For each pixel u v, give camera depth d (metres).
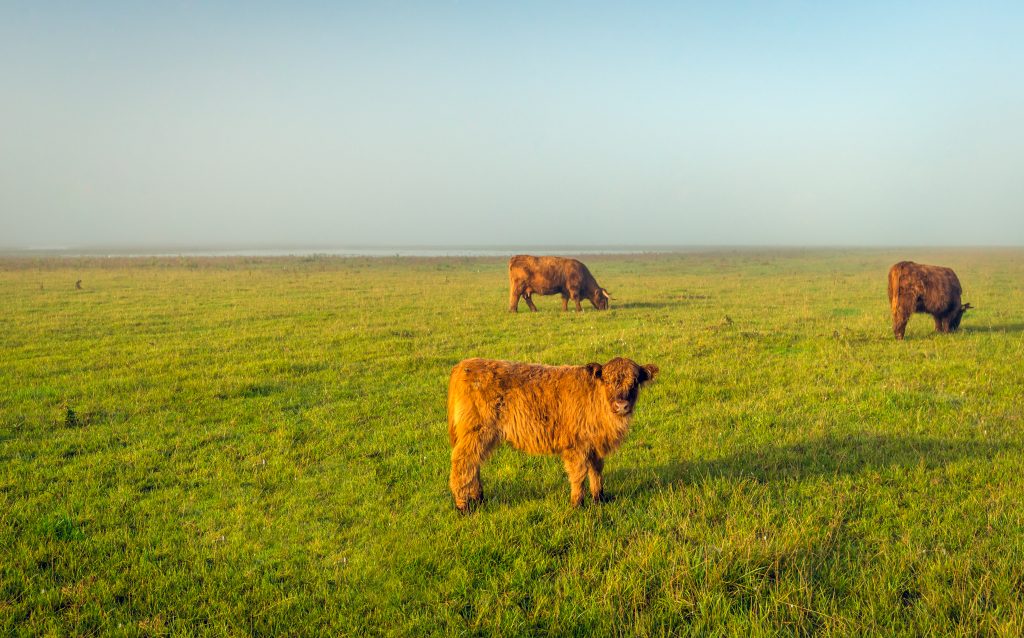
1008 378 10.26
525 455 7.50
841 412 8.74
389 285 32.91
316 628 4.29
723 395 9.92
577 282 21.12
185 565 5.08
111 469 7.09
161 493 6.47
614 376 5.64
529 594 4.57
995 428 7.73
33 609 4.46
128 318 19.47
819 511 5.64
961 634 3.85
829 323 17.39
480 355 13.23
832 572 4.57
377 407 9.55
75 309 21.69
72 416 8.84
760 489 6.12
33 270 45.09
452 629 4.18
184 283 33.66
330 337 15.61
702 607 4.25
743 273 44.81
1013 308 20.45
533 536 5.37
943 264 55.12
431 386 10.80
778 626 4.08
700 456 7.23
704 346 13.76
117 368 12.21
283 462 7.32
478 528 5.52
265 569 5.04
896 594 4.36
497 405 6.04
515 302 21.47
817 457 7.04
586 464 6.01
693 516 5.61
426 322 18.62
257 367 12.16
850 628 4.00
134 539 5.46
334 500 6.33
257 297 26.16
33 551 5.18
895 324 14.53
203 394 10.25
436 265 56.66
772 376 10.91
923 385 10.00
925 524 5.44
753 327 16.77
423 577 4.81
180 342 15.14
